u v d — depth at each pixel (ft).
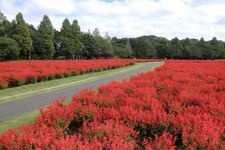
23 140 18.71
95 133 20.86
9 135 19.27
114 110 26.66
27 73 78.59
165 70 79.71
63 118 25.77
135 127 23.97
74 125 27.89
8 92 62.08
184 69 84.17
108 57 386.11
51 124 24.22
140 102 29.81
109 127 21.06
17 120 35.63
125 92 38.83
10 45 253.65
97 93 37.40
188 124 21.76
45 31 306.76
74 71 105.81
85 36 367.04
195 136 19.22
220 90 42.14
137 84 44.93
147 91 36.63
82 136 21.88
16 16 284.41
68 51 334.03
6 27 290.15
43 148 17.97
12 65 110.42
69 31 342.64
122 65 173.47
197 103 31.42
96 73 118.62
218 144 18.65
